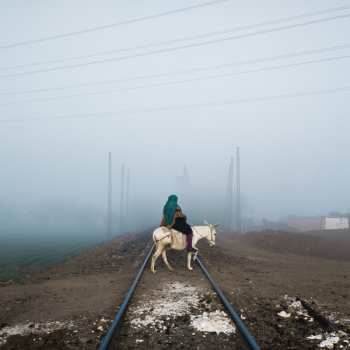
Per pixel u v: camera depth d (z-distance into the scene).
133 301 8.15
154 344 5.76
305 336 6.16
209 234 12.45
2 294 9.40
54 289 9.91
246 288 9.69
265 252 24.67
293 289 9.85
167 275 11.30
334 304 8.27
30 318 7.21
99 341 5.91
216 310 7.42
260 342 5.84
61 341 5.94
